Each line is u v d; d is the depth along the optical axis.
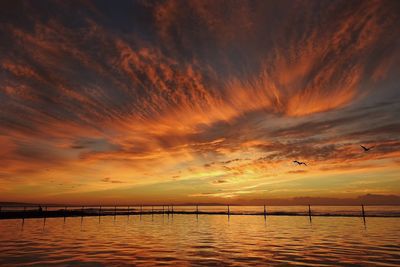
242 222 43.94
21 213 56.41
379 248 17.86
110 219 52.47
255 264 13.58
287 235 25.66
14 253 16.47
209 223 42.28
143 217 61.47
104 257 15.30
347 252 16.50
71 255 15.85
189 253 16.50
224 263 13.80
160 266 13.20
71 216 58.56
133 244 20.12
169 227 35.00
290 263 13.73
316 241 21.42
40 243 20.64
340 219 48.38
